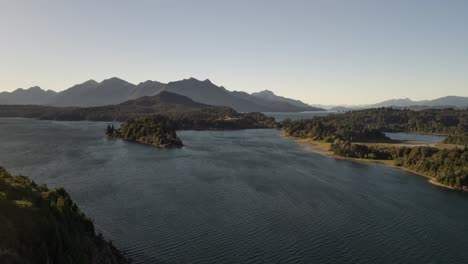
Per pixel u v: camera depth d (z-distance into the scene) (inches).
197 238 3442.4
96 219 3774.6
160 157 7790.4
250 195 4894.2
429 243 3567.9
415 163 7313.0
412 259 3240.7
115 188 4995.1
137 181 5447.8
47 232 2317.9
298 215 4180.6
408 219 4202.8
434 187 5772.6
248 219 3978.8
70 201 3203.7
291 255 3208.7
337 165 7460.6
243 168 6727.4
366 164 7711.6
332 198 4921.3
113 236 3390.7
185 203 4434.1
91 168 6323.8
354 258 3211.1
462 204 4842.5
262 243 3405.5
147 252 3125.0
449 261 3223.4
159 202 4429.1
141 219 3841.0
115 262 2787.9
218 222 3853.3
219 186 5310.0
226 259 3080.7
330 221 4042.8
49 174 5733.3
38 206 2620.6
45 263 2106.3
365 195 5142.7
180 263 2977.4
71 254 2356.1
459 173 5851.4
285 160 7819.9
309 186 5516.7
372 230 3838.6
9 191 2655.0
